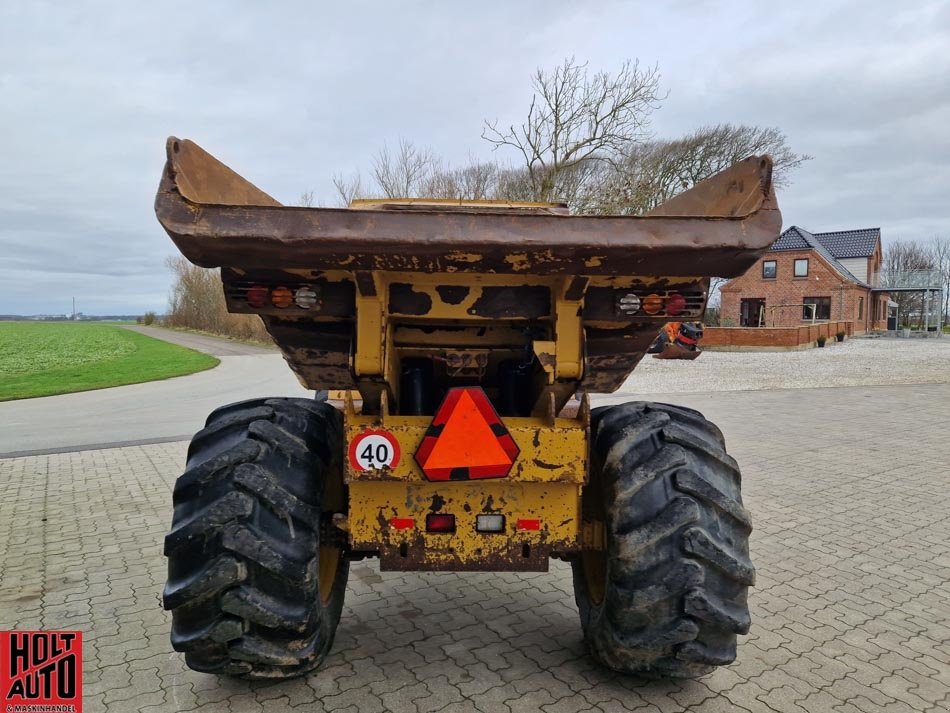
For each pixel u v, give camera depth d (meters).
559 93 19.30
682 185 29.98
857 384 15.19
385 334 2.56
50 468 7.17
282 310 2.58
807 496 5.95
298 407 2.67
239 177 2.80
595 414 2.90
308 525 2.41
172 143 2.08
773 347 27.38
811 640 3.29
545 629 3.38
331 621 2.91
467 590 3.92
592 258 2.19
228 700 2.71
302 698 2.72
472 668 2.96
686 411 2.81
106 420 10.86
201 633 2.34
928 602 3.76
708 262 2.22
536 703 2.68
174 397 14.13
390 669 2.96
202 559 2.31
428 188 22.77
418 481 2.41
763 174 2.18
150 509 5.59
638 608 2.36
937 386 14.59
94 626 3.40
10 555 4.48
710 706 2.68
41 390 15.56
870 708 2.70
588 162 22.94
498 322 2.78
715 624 2.36
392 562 2.51
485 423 2.36
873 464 7.21
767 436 8.80
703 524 2.37
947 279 65.44
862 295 45.94
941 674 2.98
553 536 2.52
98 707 2.66
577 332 2.56
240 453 2.37
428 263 2.21
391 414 2.82
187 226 2.05
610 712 2.62
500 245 2.12
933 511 5.51
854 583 4.02
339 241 2.09
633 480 2.45
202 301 52.56
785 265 43.69
